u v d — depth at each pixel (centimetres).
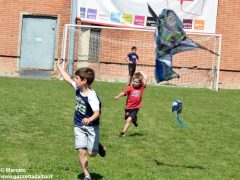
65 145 2697
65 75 2088
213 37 6712
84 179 2005
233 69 6769
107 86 5731
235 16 6744
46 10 6725
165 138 3088
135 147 2798
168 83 6656
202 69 6725
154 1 6725
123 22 6719
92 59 6700
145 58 6725
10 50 6725
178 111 2441
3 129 2970
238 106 4694
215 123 3712
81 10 6675
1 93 4428
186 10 6744
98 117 2019
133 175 2200
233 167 2497
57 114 3588
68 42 6612
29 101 4069
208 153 2766
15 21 6712
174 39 2428
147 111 4047
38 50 6744
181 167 2422
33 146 2611
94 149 2042
